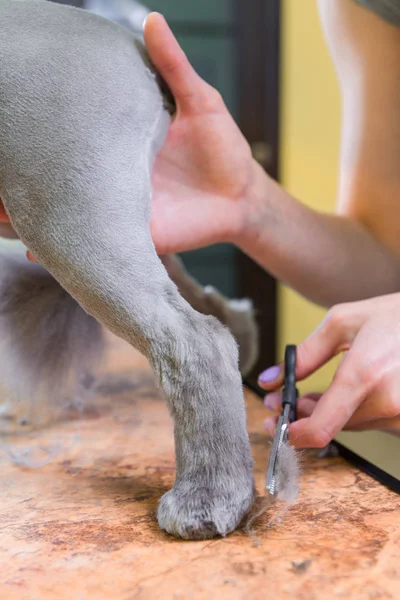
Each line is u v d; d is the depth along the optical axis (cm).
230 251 181
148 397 81
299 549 44
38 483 57
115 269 48
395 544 44
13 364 70
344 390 53
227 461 47
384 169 80
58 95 49
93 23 54
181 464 48
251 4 172
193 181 68
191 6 171
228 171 67
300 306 182
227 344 49
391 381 53
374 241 81
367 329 56
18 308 70
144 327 48
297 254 76
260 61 174
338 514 49
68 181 49
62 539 46
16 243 70
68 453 64
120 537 46
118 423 72
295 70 173
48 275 70
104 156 49
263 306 182
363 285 80
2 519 50
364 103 80
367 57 78
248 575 41
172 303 50
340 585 40
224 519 45
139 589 40
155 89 56
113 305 48
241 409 49
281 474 47
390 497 52
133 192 50
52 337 70
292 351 60
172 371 48
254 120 176
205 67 174
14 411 73
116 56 52
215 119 65
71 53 50
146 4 168
